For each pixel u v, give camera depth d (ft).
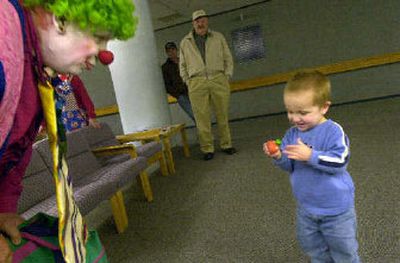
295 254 6.17
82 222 3.03
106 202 10.73
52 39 2.29
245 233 7.22
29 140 2.69
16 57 2.00
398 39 21.31
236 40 24.44
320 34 22.75
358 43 22.17
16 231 2.63
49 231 2.85
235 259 6.31
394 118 15.87
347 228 4.31
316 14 22.52
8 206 2.89
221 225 7.78
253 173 11.13
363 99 22.93
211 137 13.89
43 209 6.62
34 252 2.65
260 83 24.61
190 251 6.85
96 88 27.02
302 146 4.10
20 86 2.08
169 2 19.48
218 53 13.09
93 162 9.61
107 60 2.53
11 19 2.01
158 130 13.51
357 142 12.70
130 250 7.30
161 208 9.45
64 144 2.75
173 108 26.35
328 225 4.35
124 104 14.61
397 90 22.08
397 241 6.03
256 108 25.27
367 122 16.05
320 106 4.24
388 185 8.39
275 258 6.15
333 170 4.09
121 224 8.28
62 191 2.56
